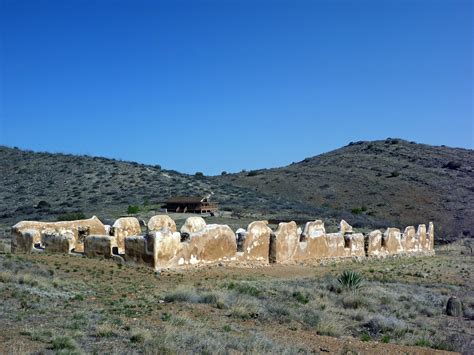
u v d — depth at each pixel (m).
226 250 27.16
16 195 73.56
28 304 15.15
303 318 17.39
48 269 21.64
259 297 20.08
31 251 27.02
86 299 17.31
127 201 71.38
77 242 29.30
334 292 23.58
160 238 23.67
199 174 103.62
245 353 12.16
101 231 30.56
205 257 25.95
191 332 13.44
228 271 26.02
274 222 59.78
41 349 11.16
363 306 21.16
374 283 27.92
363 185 103.62
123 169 89.56
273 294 21.02
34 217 58.56
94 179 82.69
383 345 15.42
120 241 28.70
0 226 53.53
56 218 56.81
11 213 63.25
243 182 113.31
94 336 12.61
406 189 99.19
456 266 39.56
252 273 26.50
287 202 85.44
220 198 81.12
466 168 110.81
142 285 20.77
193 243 25.28
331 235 35.47
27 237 27.47
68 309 15.34
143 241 23.86
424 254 46.72
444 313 22.47
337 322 17.75
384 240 41.28
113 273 22.44
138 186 80.81
